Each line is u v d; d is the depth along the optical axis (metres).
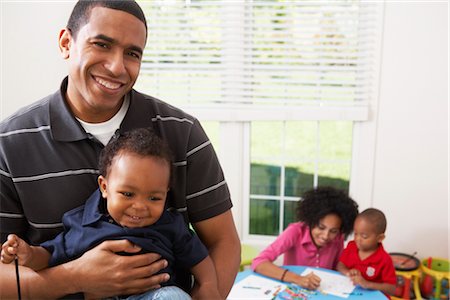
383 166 2.59
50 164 0.95
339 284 1.86
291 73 2.57
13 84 2.62
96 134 0.99
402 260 2.54
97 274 0.90
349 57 2.54
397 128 2.54
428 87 2.47
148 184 0.97
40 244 1.00
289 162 2.75
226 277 1.05
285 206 2.80
